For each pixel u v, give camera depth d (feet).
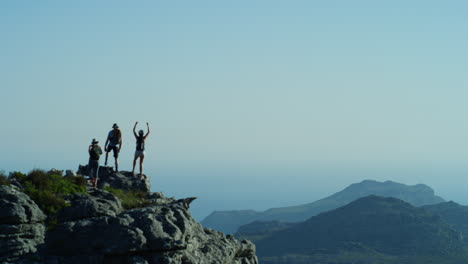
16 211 85.56
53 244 89.76
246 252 132.57
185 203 129.18
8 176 101.30
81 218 95.30
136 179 133.69
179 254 94.94
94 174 118.62
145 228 92.99
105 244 89.66
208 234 121.19
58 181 105.40
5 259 82.48
